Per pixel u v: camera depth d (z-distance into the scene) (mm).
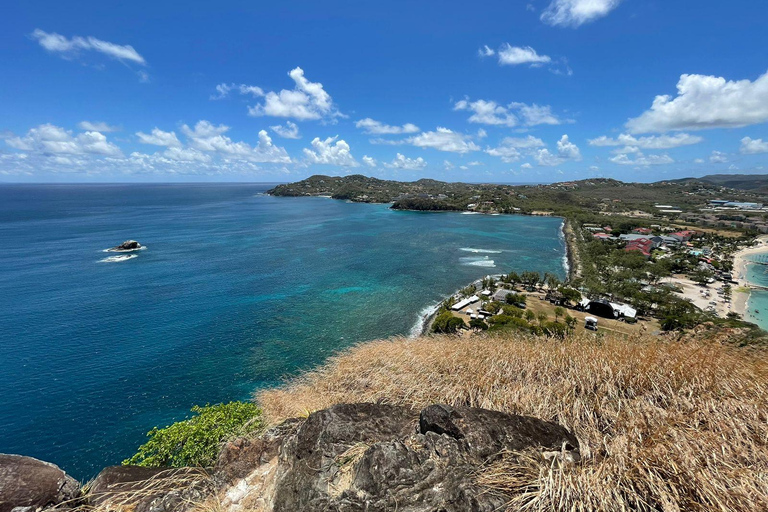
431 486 3236
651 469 3270
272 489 3756
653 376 5305
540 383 5824
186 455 10594
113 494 4074
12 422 24359
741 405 4328
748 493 2998
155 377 29812
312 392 7660
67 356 32656
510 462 3545
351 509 3135
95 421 24625
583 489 3115
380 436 4043
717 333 6039
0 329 37500
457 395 5742
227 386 28766
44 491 3736
